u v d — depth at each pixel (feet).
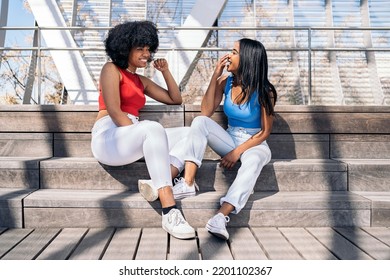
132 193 7.34
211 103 7.82
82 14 20.30
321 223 6.89
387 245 5.88
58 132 8.81
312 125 8.98
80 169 7.65
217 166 7.65
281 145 8.97
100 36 19.67
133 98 7.53
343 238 6.23
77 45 19.53
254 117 7.52
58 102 19.93
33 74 18.35
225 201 6.48
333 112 9.00
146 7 20.67
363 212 6.88
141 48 7.35
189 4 20.85
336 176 7.80
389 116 9.04
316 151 8.98
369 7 21.44
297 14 21.22
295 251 5.62
